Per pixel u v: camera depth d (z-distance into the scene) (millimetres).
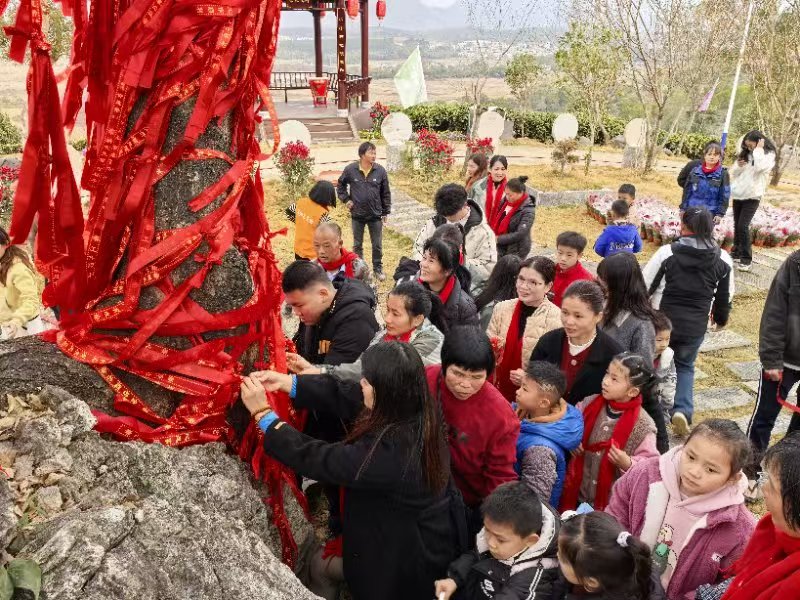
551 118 20484
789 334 4066
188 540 1992
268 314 2490
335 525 3133
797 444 1886
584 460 3170
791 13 15125
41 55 1971
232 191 2336
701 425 2371
